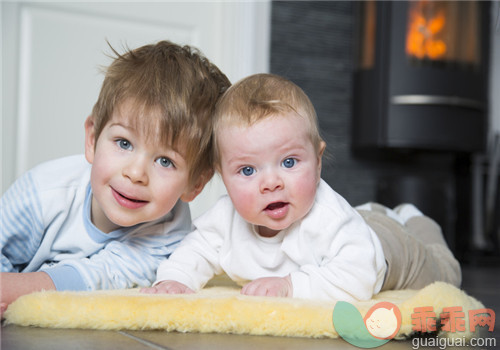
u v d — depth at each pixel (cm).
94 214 105
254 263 98
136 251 106
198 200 224
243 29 244
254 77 95
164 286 91
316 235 92
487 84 260
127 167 90
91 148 101
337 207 93
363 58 269
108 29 222
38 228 102
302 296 86
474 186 274
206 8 242
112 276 99
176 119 91
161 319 70
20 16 206
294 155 86
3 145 202
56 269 91
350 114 280
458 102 252
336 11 278
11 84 204
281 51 267
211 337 68
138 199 92
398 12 253
